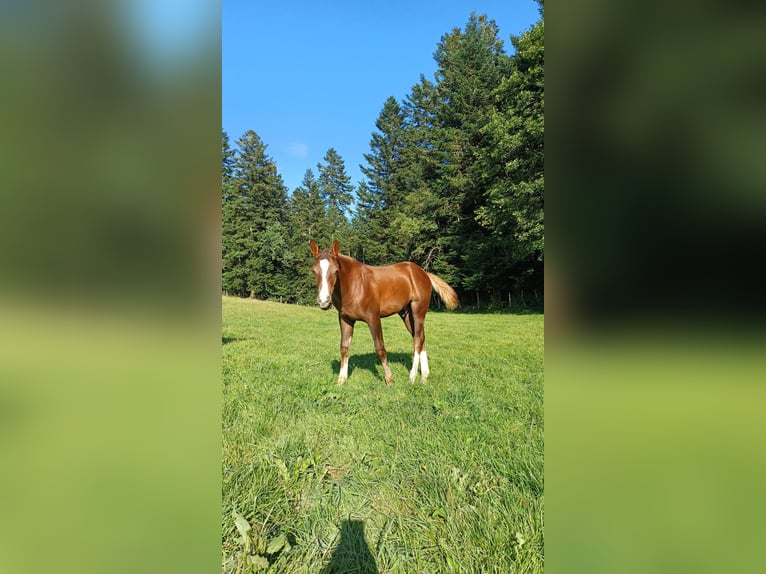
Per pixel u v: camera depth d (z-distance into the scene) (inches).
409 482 82.2
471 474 82.6
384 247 1094.4
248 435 103.6
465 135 884.0
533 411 122.6
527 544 59.0
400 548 63.2
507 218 685.3
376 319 170.1
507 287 844.6
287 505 73.6
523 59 588.4
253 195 1237.7
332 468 90.6
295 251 1238.9
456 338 327.9
